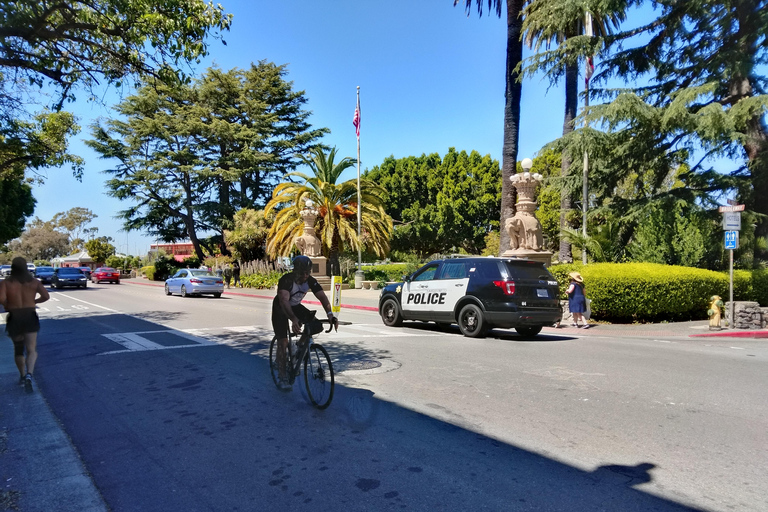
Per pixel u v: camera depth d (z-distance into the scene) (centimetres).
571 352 919
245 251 4062
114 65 815
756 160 1739
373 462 416
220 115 4809
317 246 2952
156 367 796
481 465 409
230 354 897
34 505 347
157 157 4578
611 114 1708
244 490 370
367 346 969
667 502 346
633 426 502
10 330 672
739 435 477
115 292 3088
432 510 337
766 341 1141
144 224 4800
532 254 1672
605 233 1841
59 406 598
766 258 1769
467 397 604
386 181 5503
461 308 1132
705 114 1570
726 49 1784
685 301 1473
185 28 767
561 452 436
